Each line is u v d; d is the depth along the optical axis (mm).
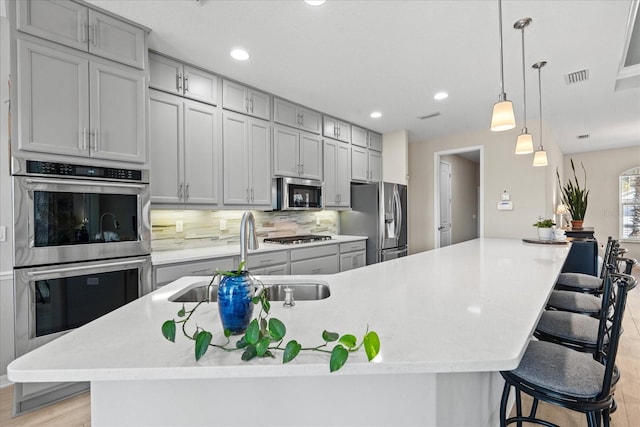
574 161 7320
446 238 6410
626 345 2773
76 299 1954
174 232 2986
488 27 2240
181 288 1496
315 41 2418
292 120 3721
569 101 3727
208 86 2904
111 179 2107
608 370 1046
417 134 5258
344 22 2182
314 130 3998
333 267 3900
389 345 836
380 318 1048
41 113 1833
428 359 759
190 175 2762
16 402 1802
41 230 1834
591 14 2090
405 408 937
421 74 2988
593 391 1066
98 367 729
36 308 1817
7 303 2193
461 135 5184
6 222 2207
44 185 1843
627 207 6680
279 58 2680
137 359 767
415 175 5715
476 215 8203
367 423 926
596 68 2871
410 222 5773
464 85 3246
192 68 2789
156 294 1387
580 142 6117
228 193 3064
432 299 1275
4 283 2186
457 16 2115
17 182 1762
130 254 2184
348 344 729
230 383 898
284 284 1636
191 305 1224
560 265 2082
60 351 811
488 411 1500
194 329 970
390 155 5125
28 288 1794
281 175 3582
